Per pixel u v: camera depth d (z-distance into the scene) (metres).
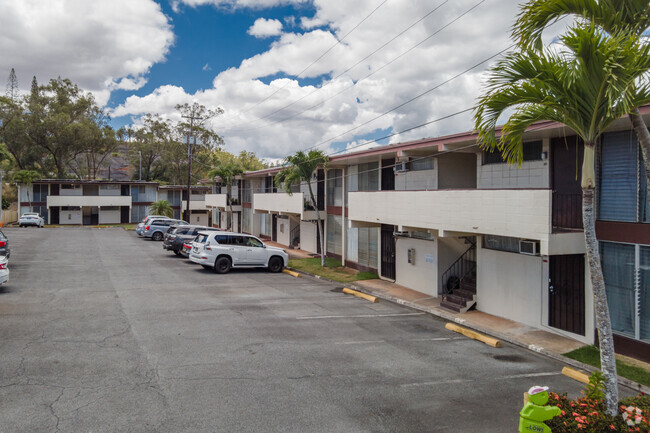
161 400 6.83
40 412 6.25
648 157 6.18
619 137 10.47
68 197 51.19
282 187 27.30
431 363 9.27
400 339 10.95
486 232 11.99
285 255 21.81
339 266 22.91
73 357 8.45
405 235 17.48
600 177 10.84
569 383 8.59
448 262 16.17
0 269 13.58
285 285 17.86
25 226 46.22
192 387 7.37
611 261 10.51
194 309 12.77
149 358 8.62
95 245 29.94
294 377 8.05
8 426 5.82
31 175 50.53
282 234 32.34
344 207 23.14
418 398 7.44
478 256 14.18
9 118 61.84
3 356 8.30
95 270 19.23
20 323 10.52
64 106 68.94
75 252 25.59
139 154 73.88
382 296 16.44
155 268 20.55
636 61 5.55
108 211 54.97
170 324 11.08
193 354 8.97
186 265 22.03
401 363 9.16
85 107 71.31
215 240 20.16
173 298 14.12
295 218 27.91
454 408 7.11
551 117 6.45
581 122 6.17
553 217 12.02
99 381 7.42
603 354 6.07
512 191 11.18
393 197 16.17
